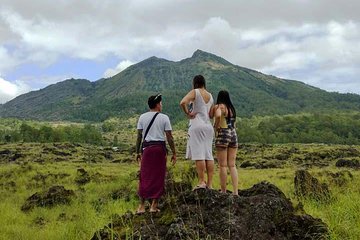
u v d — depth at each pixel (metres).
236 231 7.58
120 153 95.12
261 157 74.06
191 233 7.43
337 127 191.00
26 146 103.19
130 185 22.95
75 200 20.20
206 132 8.93
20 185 29.48
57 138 144.38
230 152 9.44
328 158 70.31
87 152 90.94
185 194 8.62
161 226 8.07
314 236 7.77
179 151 91.12
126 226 8.41
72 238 11.73
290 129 188.75
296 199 14.05
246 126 179.12
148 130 8.80
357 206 9.78
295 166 54.56
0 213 17.23
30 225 15.65
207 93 9.09
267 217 7.95
